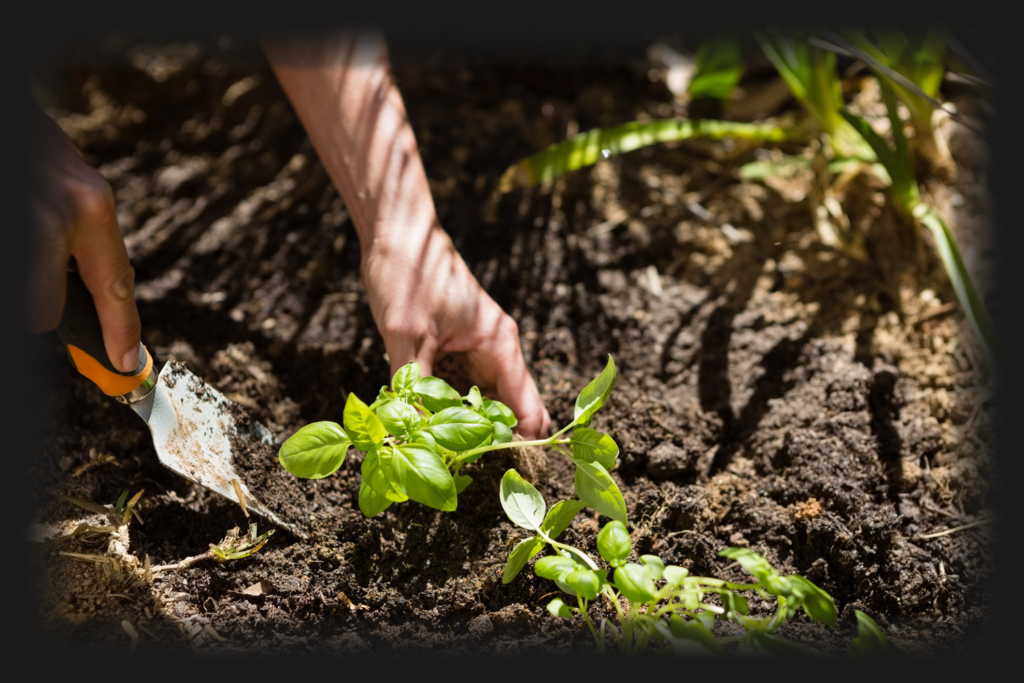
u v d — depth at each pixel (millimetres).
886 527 1382
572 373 1499
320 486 1405
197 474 1356
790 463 1427
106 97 1805
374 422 1291
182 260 1607
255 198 1681
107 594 1336
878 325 1522
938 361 1489
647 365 1511
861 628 1254
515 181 1575
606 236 1631
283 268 1599
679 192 1683
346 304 1562
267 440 1421
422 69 1746
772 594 1349
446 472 1279
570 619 1343
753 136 1622
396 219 1416
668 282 1588
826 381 1480
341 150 1443
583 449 1328
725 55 1677
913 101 1585
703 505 1399
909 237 1576
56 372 1487
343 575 1363
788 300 1558
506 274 1583
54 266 1243
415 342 1381
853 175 1634
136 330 1308
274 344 1519
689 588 1267
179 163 1728
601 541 1271
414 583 1360
